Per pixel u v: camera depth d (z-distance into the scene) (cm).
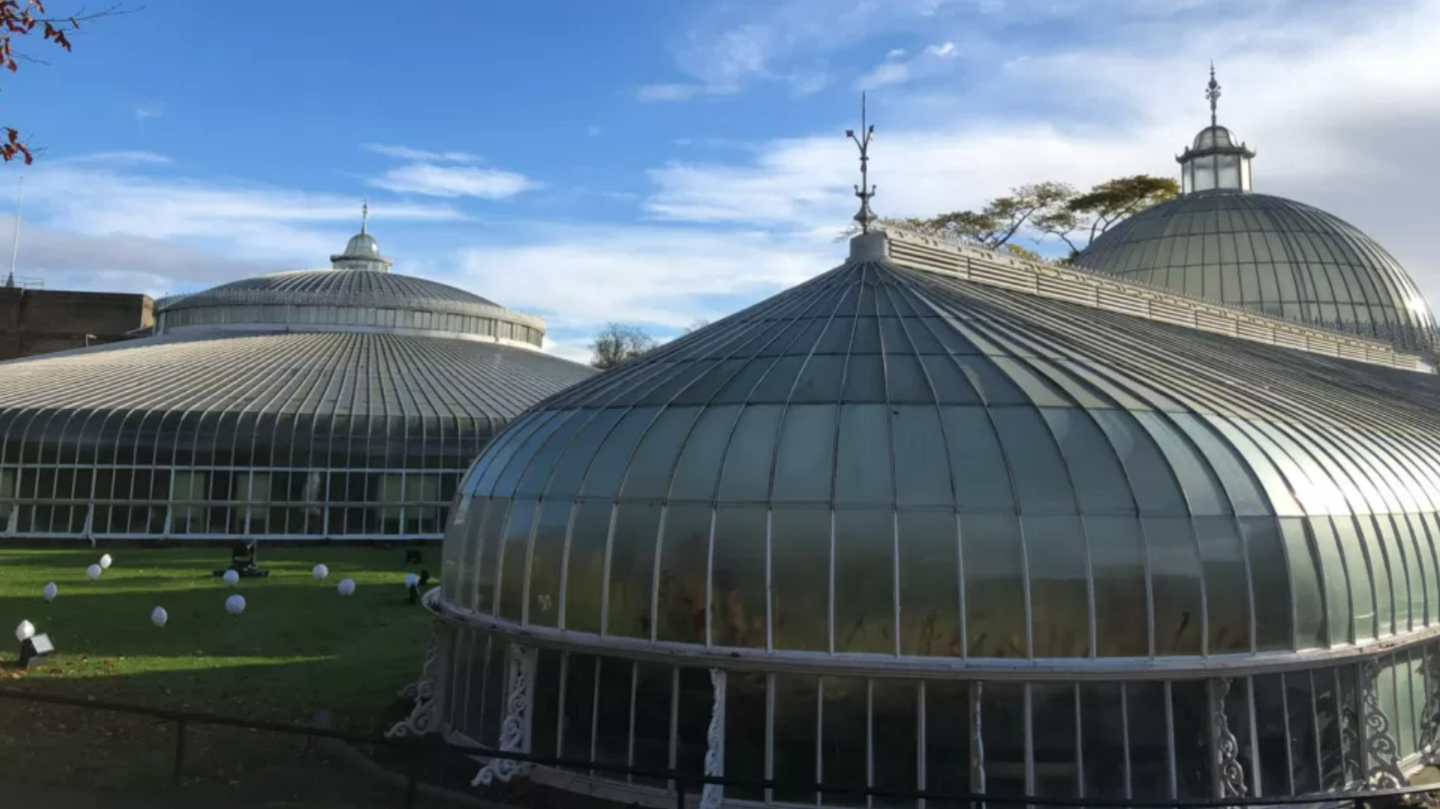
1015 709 1371
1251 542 1452
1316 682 1511
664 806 1438
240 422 5344
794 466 1474
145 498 5178
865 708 1386
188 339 7062
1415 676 1752
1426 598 1709
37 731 1720
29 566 4128
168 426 5241
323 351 6550
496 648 1702
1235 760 1398
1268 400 1855
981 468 1440
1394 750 1549
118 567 4153
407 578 3509
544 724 1573
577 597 1541
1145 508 1424
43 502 5091
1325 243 5056
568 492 1612
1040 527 1395
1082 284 2773
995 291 2270
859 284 2033
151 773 1494
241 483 5300
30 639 2297
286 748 1688
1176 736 1394
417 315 7575
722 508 1459
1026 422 1508
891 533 1393
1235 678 1433
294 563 4456
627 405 1728
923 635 1367
